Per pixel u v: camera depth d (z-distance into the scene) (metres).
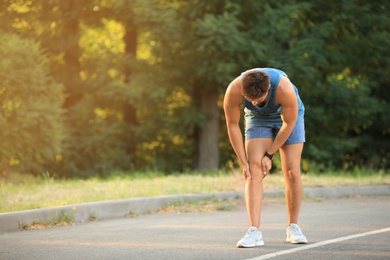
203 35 23.31
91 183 15.86
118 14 25.31
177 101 28.33
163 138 29.05
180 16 24.61
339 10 26.86
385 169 30.52
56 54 27.20
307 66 25.12
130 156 27.31
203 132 26.42
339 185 15.91
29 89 19.12
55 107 19.55
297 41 24.78
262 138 8.41
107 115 28.92
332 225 10.41
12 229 10.35
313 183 15.95
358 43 28.16
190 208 13.02
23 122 18.88
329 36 27.25
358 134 30.95
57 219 11.08
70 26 27.12
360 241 8.82
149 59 27.84
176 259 7.75
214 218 11.80
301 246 8.46
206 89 25.55
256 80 7.75
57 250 8.45
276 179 16.33
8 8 26.42
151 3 23.98
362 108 27.62
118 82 26.09
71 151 26.42
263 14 24.38
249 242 8.42
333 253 7.96
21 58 19.12
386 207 13.18
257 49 23.53
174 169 28.52
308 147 27.16
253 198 8.46
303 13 26.33
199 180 16.16
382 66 29.27
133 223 11.17
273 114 8.37
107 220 11.68
